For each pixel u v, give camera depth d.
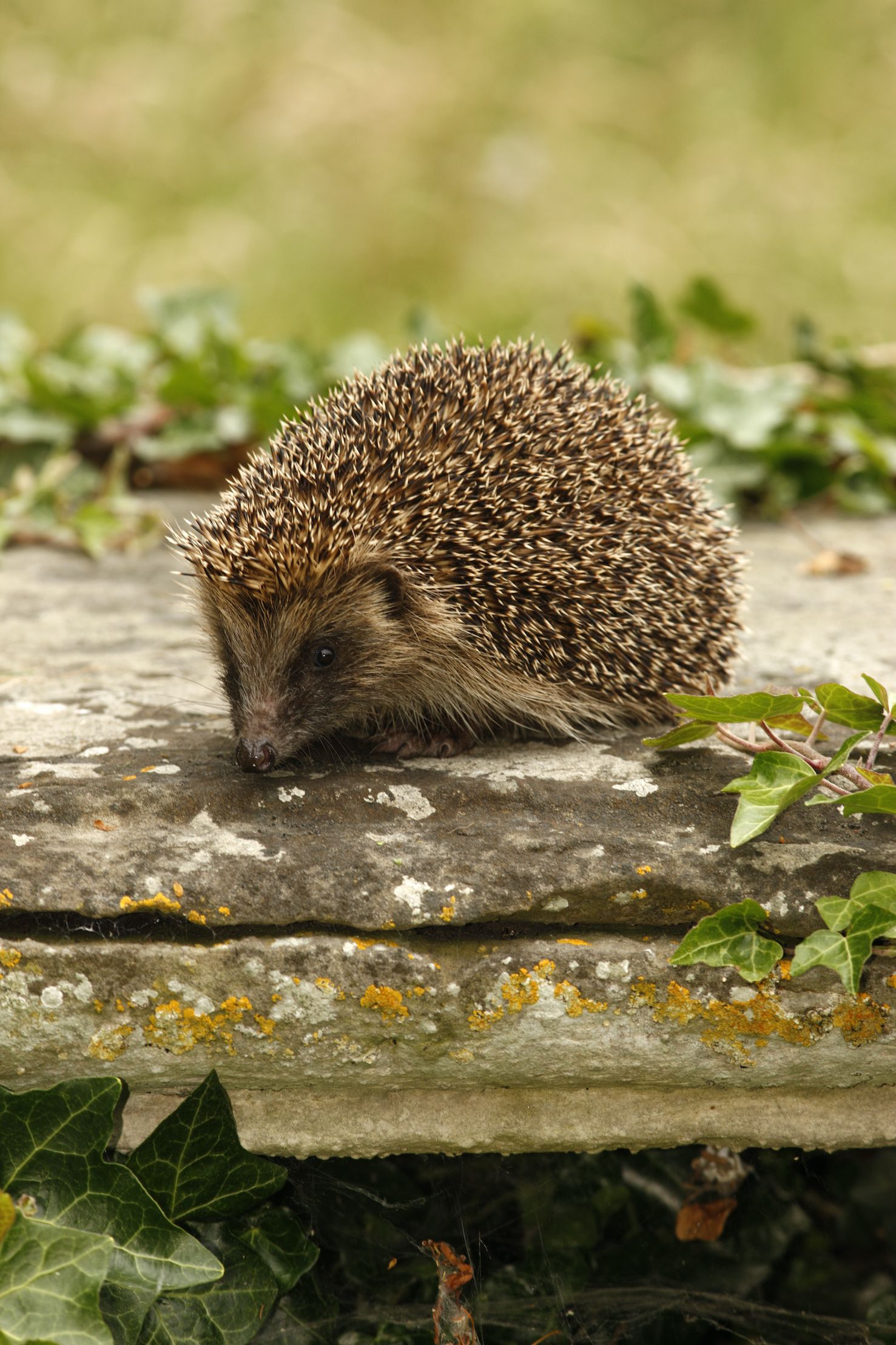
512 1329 5.08
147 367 10.48
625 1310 5.25
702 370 9.63
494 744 5.80
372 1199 5.09
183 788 4.85
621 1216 5.36
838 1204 5.54
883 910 4.29
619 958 4.48
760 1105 4.77
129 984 4.38
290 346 10.21
